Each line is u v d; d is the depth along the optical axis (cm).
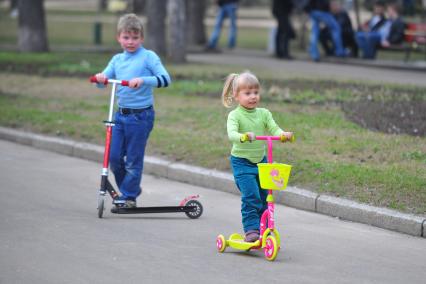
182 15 7144
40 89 5403
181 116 4291
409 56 8206
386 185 2811
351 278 2067
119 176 2783
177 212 2700
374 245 2405
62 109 4628
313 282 2025
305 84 5425
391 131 3719
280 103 4612
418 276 2098
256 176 2291
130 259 2192
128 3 10719
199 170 3275
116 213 2717
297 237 2484
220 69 6556
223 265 2161
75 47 8719
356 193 2792
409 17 10769
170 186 3238
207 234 2503
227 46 9556
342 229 2592
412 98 4703
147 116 2725
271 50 8669
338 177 2941
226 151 3428
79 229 2505
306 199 2845
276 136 2186
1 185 3147
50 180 3272
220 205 2919
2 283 1972
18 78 5897
